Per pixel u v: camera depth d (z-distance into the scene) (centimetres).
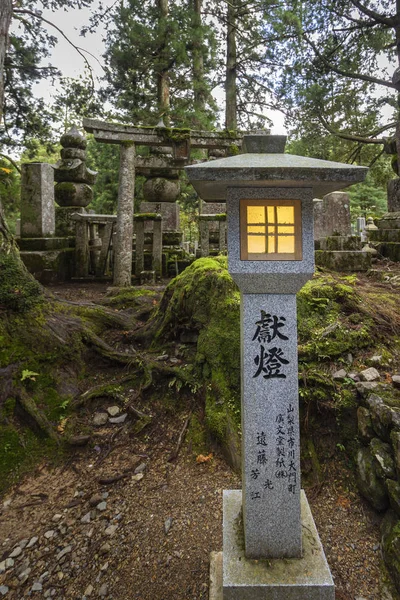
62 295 554
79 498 256
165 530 228
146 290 530
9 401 313
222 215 649
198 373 331
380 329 321
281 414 181
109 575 205
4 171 1130
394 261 637
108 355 375
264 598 168
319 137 1255
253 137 180
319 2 1007
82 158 848
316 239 607
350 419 256
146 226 878
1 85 480
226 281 343
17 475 275
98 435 306
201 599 190
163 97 1162
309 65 1116
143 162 631
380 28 989
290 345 181
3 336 345
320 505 235
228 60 1352
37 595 198
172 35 1074
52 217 725
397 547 190
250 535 181
